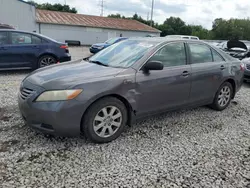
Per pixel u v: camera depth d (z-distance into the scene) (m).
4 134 3.30
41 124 2.91
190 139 3.47
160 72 3.55
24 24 24.27
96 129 3.11
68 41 27.81
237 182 2.53
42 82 3.00
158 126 3.86
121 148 3.10
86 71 3.27
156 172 2.63
